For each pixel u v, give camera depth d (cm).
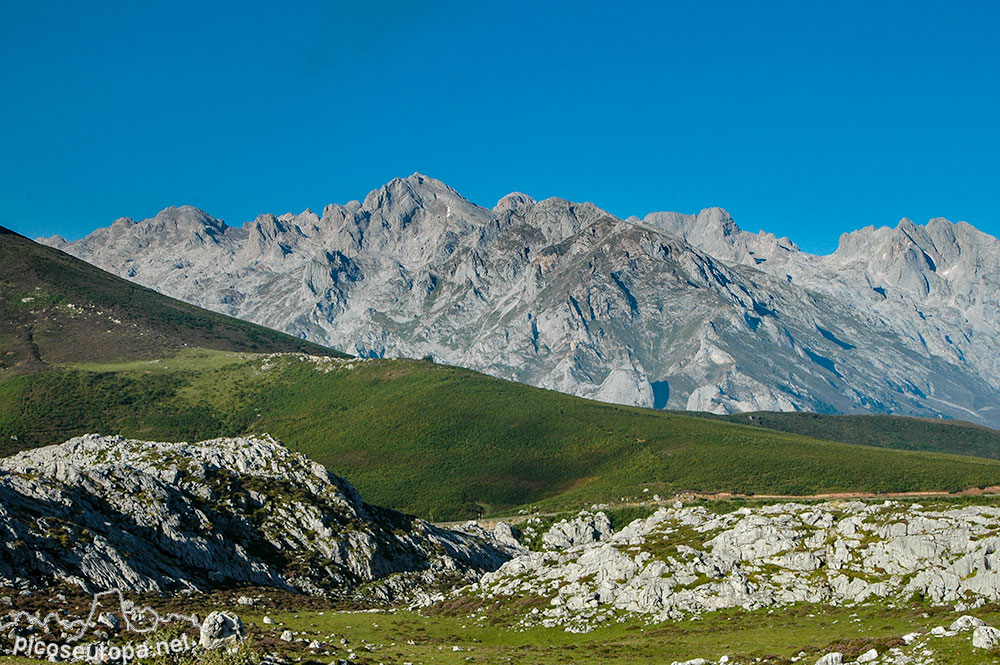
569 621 14112
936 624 11325
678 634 12569
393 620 15388
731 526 16350
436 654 11706
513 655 11656
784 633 11988
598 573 15762
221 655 9725
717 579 14425
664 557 15275
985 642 8644
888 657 9075
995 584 12462
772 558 14788
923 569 13262
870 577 13550
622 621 13800
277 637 11669
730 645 11469
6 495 16512
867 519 14875
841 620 12412
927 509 15075
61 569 14988
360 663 10544
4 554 14525
